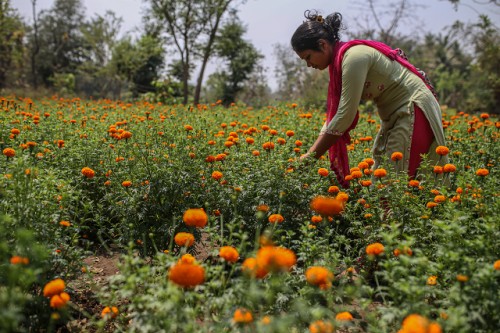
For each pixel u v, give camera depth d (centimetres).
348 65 329
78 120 689
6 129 506
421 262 196
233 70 3653
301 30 351
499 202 251
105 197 335
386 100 348
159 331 174
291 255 166
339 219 334
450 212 251
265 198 315
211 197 327
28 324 218
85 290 284
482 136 543
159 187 321
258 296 176
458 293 186
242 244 201
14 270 164
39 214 257
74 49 5556
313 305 212
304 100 1683
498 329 183
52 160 411
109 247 378
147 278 207
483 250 207
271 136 426
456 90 3791
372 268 285
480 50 2409
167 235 309
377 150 368
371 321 200
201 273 162
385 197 300
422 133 336
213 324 180
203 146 389
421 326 134
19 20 3291
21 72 4134
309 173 338
